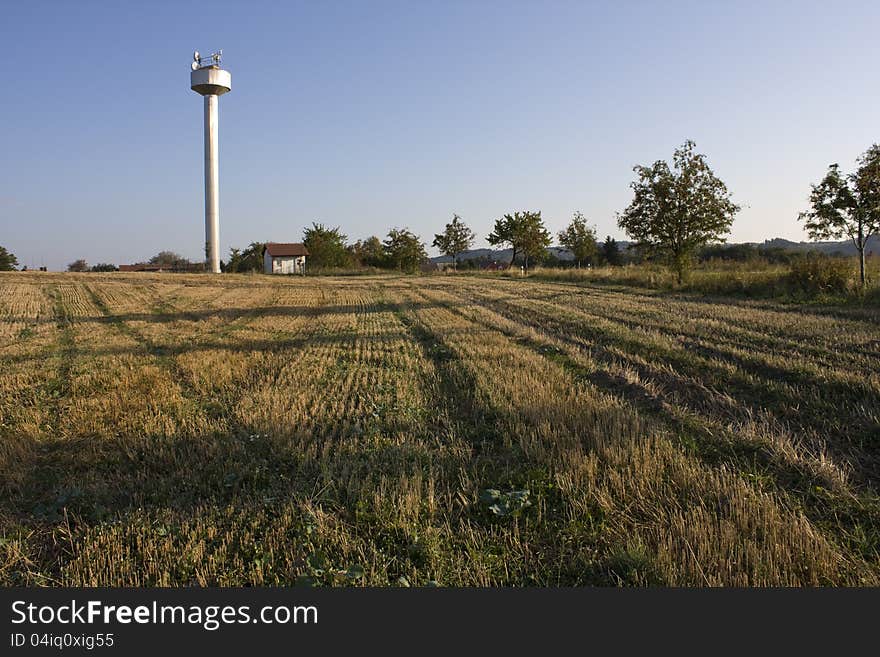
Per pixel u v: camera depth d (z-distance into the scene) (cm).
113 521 524
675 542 461
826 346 1180
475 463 647
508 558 463
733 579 415
